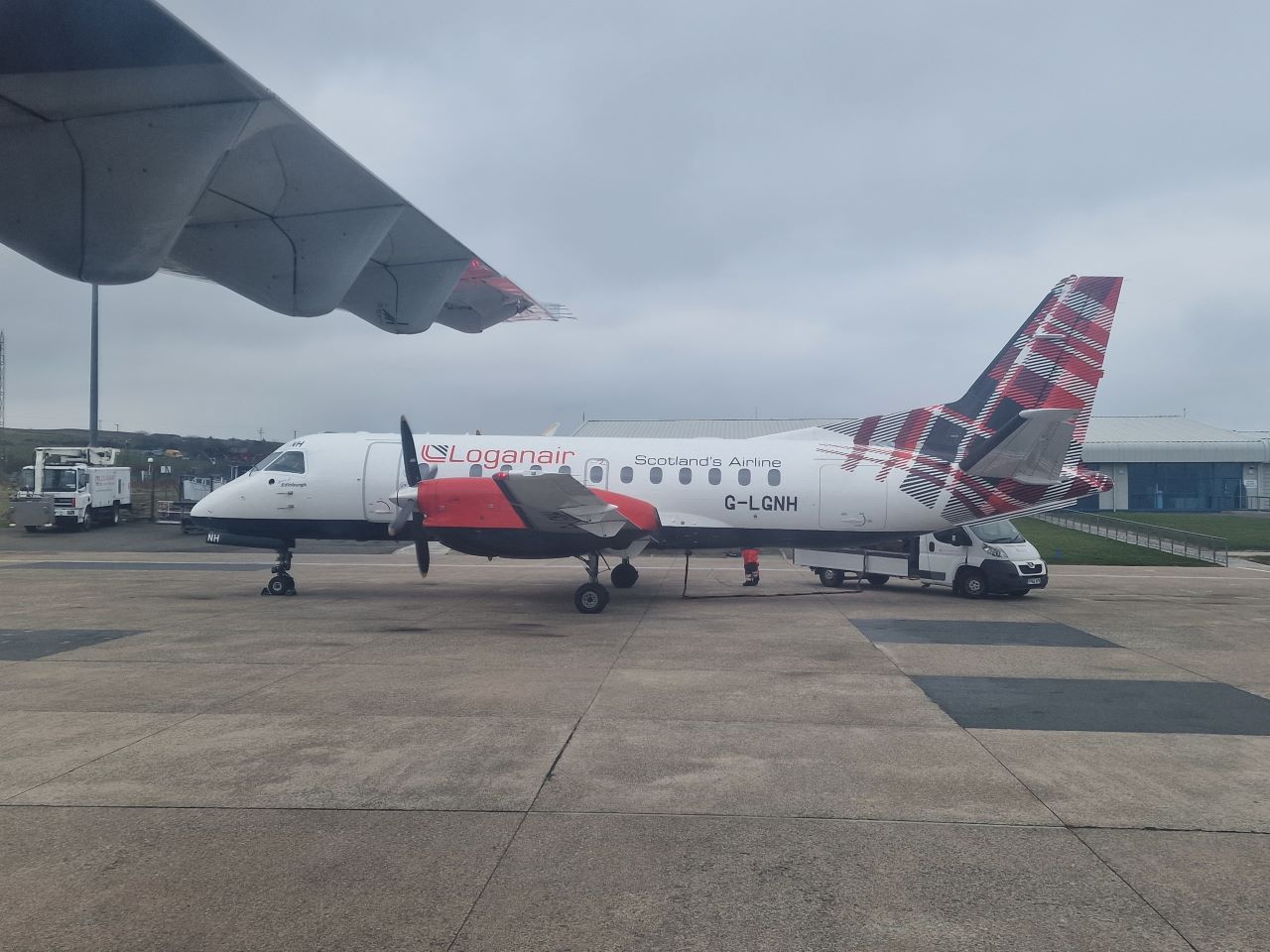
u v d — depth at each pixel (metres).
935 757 6.97
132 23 7.30
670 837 5.24
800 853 5.02
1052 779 6.41
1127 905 4.39
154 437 93.56
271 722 7.90
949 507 17.38
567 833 5.28
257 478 17.97
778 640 12.84
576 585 20.83
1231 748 7.30
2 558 28.08
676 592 19.61
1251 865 4.91
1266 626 14.87
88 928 4.05
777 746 7.23
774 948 3.93
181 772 6.43
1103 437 64.38
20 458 62.06
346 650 11.73
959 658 11.41
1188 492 61.72
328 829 5.31
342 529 17.80
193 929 4.04
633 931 4.06
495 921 4.14
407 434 15.75
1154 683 9.94
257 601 17.25
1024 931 4.11
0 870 4.70
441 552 31.78
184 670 10.27
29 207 8.59
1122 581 24.22
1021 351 17.58
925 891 4.54
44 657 11.11
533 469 17.69
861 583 21.94
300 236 11.23
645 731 7.66
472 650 11.79
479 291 15.47
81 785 6.10
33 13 7.04
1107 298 17.41
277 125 9.23
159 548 32.28
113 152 8.50
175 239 9.30
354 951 3.85
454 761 6.74
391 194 10.80
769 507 17.48
